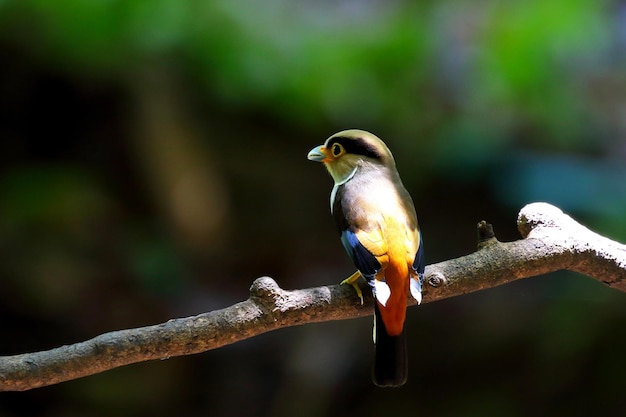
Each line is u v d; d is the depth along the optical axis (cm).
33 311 1202
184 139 1391
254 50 1430
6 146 1393
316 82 1457
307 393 1212
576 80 1565
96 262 1272
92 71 1382
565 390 1202
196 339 480
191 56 1409
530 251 546
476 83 1488
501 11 1514
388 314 517
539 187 1420
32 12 1335
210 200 1367
